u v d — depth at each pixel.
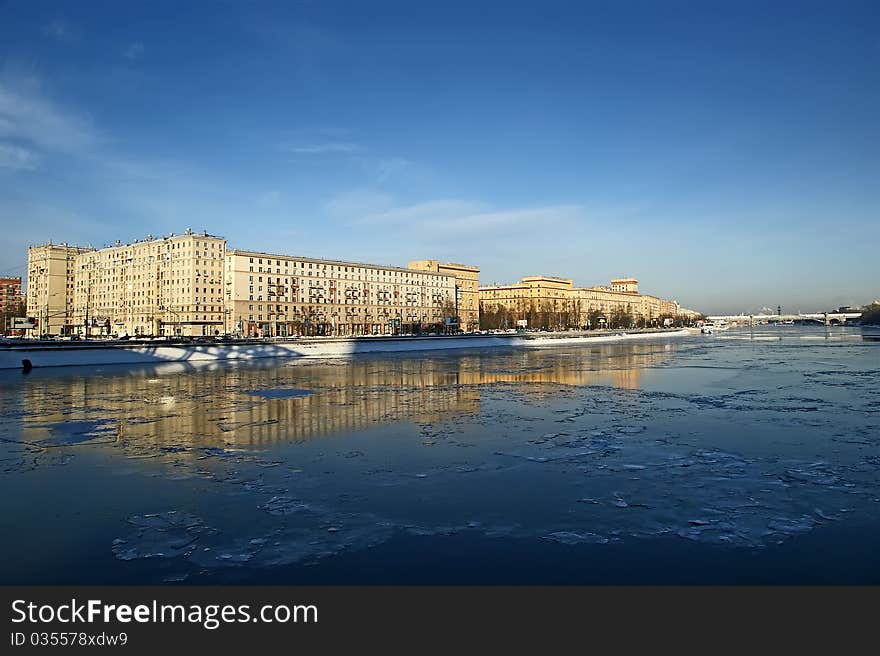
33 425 27.58
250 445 22.80
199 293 137.25
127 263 151.75
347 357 95.19
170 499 15.70
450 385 46.50
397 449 21.91
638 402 34.91
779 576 10.78
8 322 158.75
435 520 13.87
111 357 72.25
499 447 22.12
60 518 14.21
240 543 12.53
